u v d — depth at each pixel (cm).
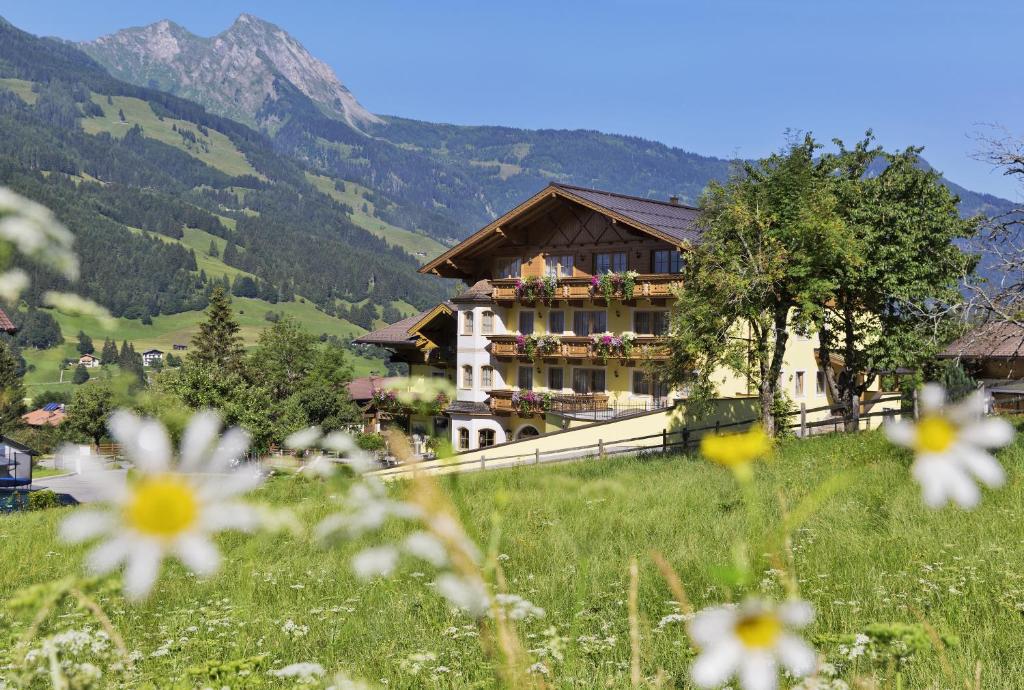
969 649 626
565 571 1006
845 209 3192
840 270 2938
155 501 98
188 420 105
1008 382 2906
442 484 167
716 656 100
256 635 771
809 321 2748
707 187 2789
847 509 1338
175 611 866
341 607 842
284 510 117
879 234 3128
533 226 4422
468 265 4656
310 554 1110
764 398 2703
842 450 2059
